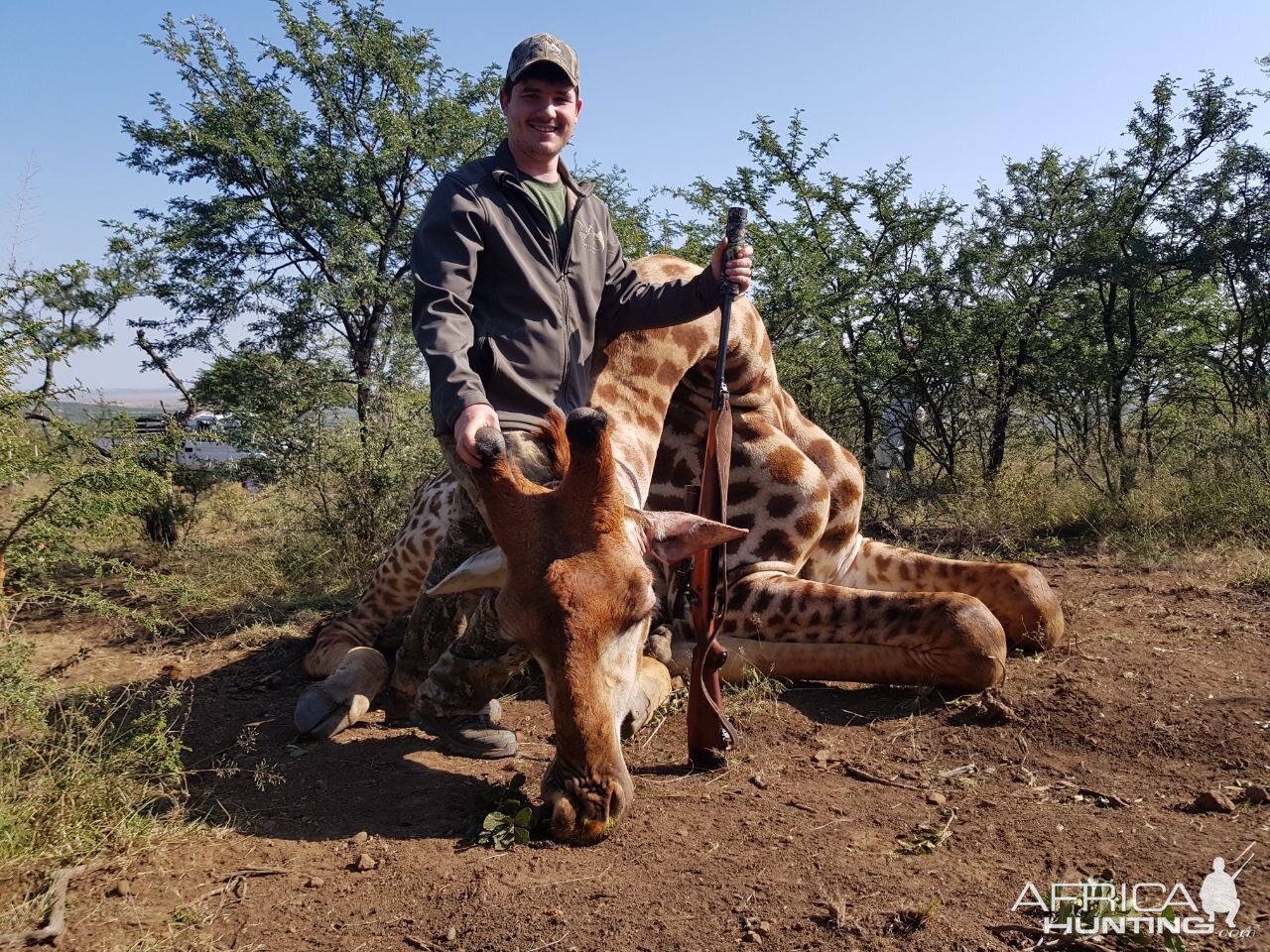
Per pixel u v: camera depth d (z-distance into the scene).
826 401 10.27
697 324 4.73
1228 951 2.40
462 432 3.04
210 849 3.18
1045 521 8.80
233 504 9.03
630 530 3.08
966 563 5.27
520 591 2.88
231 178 9.37
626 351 4.51
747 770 3.71
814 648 4.62
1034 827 3.11
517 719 4.47
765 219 10.08
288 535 7.44
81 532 4.73
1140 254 9.88
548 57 3.70
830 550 5.55
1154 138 10.17
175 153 9.28
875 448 10.68
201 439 7.45
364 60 9.19
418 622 4.12
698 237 10.00
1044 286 10.34
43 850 3.03
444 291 3.51
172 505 8.11
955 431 10.71
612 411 4.38
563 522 2.88
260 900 2.85
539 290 3.75
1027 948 2.43
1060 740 3.87
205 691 5.00
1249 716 3.93
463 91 9.85
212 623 6.30
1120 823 3.13
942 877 2.79
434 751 4.07
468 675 3.78
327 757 4.04
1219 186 9.95
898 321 10.38
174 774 3.60
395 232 9.61
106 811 3.27
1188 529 7.75
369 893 2.86
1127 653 4.85
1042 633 4.90
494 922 2.65
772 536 5.09
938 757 3.80
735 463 5.15
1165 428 10.52
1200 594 5.99
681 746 4.03
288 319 9.57
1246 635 5.06
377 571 5.31
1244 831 3.03
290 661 5.44
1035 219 10.56
